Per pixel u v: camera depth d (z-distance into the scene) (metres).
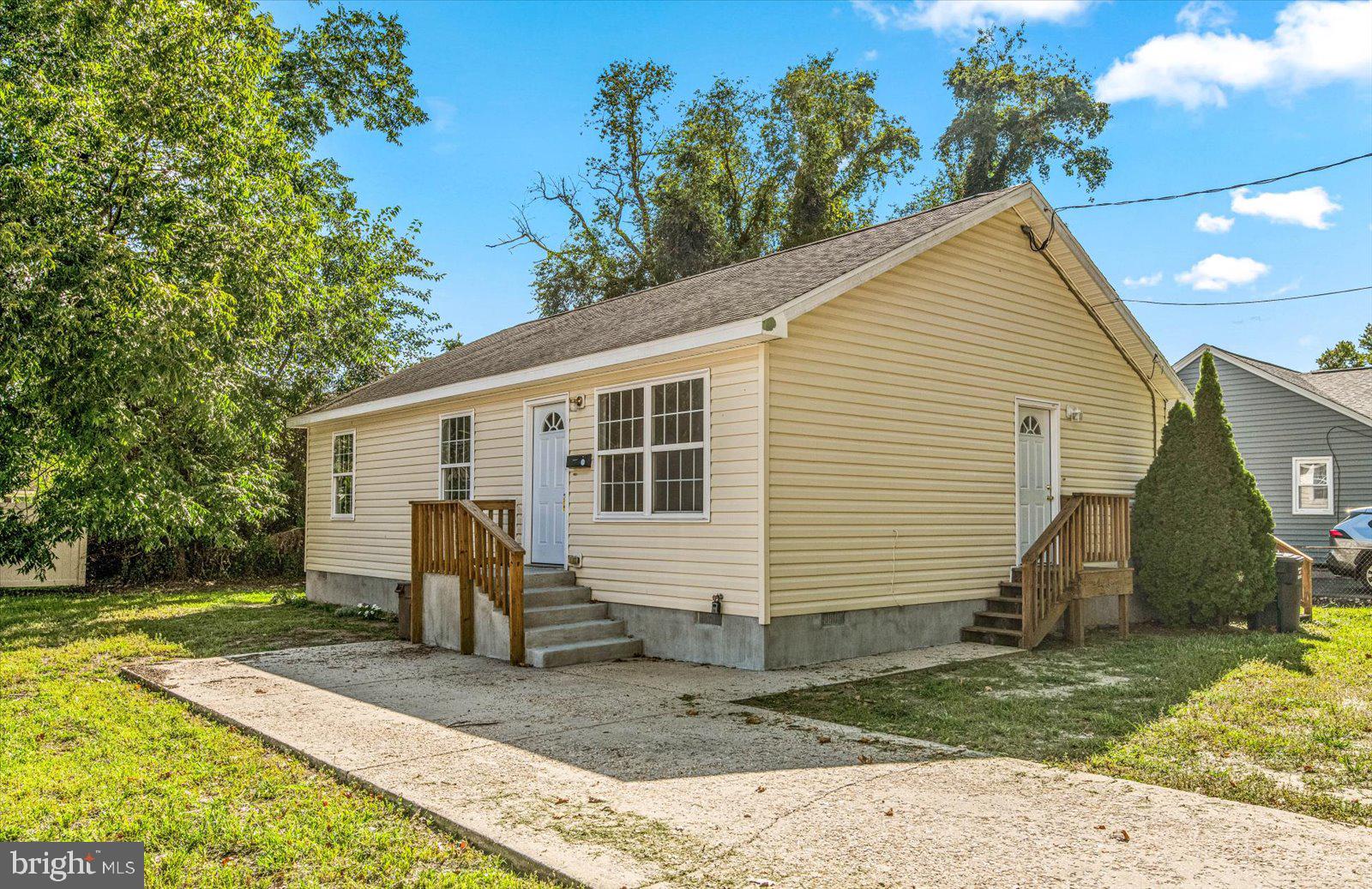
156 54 12.27
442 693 7.77
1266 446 22.66
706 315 9.48
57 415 10.08
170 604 16.12
